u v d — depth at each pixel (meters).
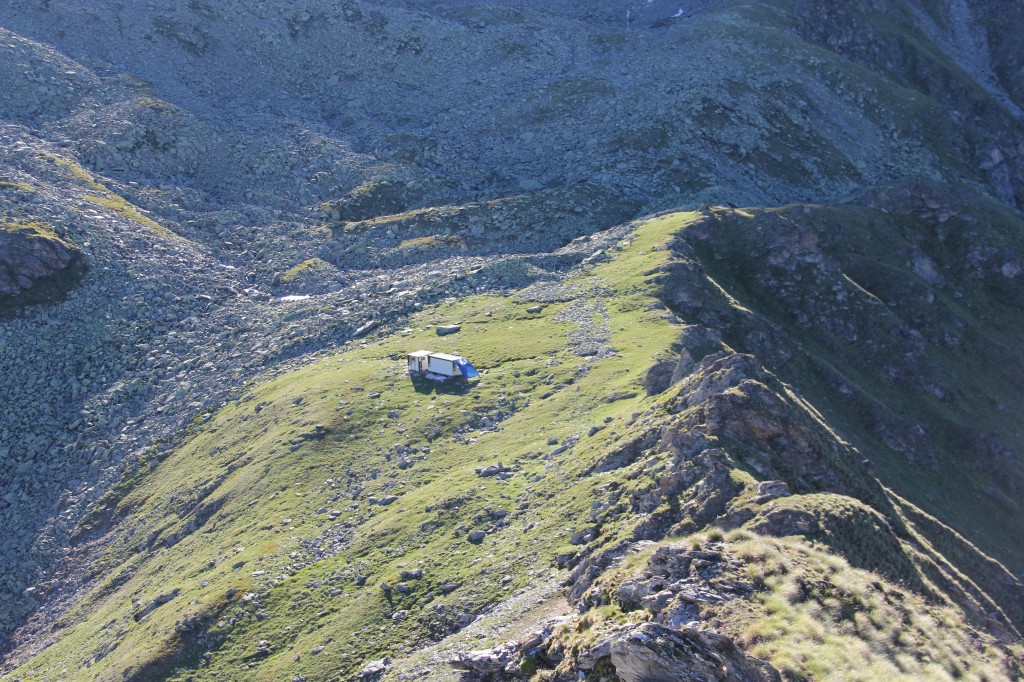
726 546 34.00
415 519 65.19
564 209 163.12
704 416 51.41
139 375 116.88
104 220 145.00
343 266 150.62
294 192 175.38
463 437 82.12
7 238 130.12
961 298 154.88
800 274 134.88
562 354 98.38
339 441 85.94
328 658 51.81
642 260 125.06
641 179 179.75
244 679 53.53
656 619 29.75
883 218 163.75
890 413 114.00
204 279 142.00
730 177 185.38
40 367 116.69
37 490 99.56
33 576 87.50
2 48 182.88
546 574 49.34
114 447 104.38
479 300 123.75
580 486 57.81
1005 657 31.77
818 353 126.00
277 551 67.44
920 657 29.20
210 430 101.44
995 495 111.88
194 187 171.62
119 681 56.94
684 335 94.38
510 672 32.75
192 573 70.75
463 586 53.50
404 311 123.50
